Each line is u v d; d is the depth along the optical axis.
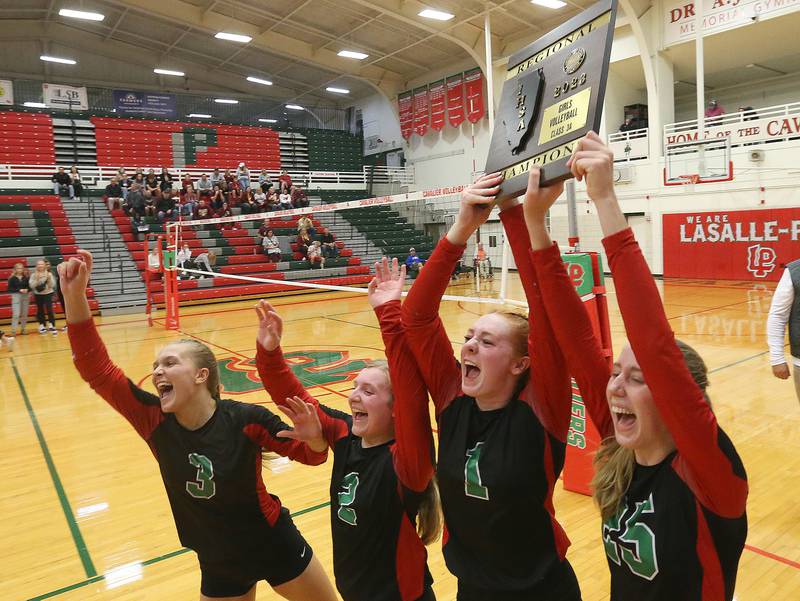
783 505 3.70
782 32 15.84
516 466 1.48
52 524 3.85
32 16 22.34
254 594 2.19
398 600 1.81
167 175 19.70
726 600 1.27
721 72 19.39
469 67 22.70
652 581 1.28
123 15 21.56
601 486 1.44
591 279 3.70
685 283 16.48
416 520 1.97
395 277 1.88
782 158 15.29
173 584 3.11
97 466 4.87
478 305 14.02
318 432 1.95
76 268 2.01
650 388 1.22
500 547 1.53
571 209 4.10
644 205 18.33
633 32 17.77
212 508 1.97
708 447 1.19
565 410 1.54
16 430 5.86
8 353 10.03
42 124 21.45
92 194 19.88
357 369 7.84
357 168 28.41
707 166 16.42
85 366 2.03
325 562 3.27
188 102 26.53
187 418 1.99
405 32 20.69
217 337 10.89
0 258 15.61
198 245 18.50
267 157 25.78
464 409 1.63
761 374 6.79
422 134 24.56
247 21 20.84
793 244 15.27
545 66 1.40
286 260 19.66
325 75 26.19
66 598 2.99
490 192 1.47
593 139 1.19
